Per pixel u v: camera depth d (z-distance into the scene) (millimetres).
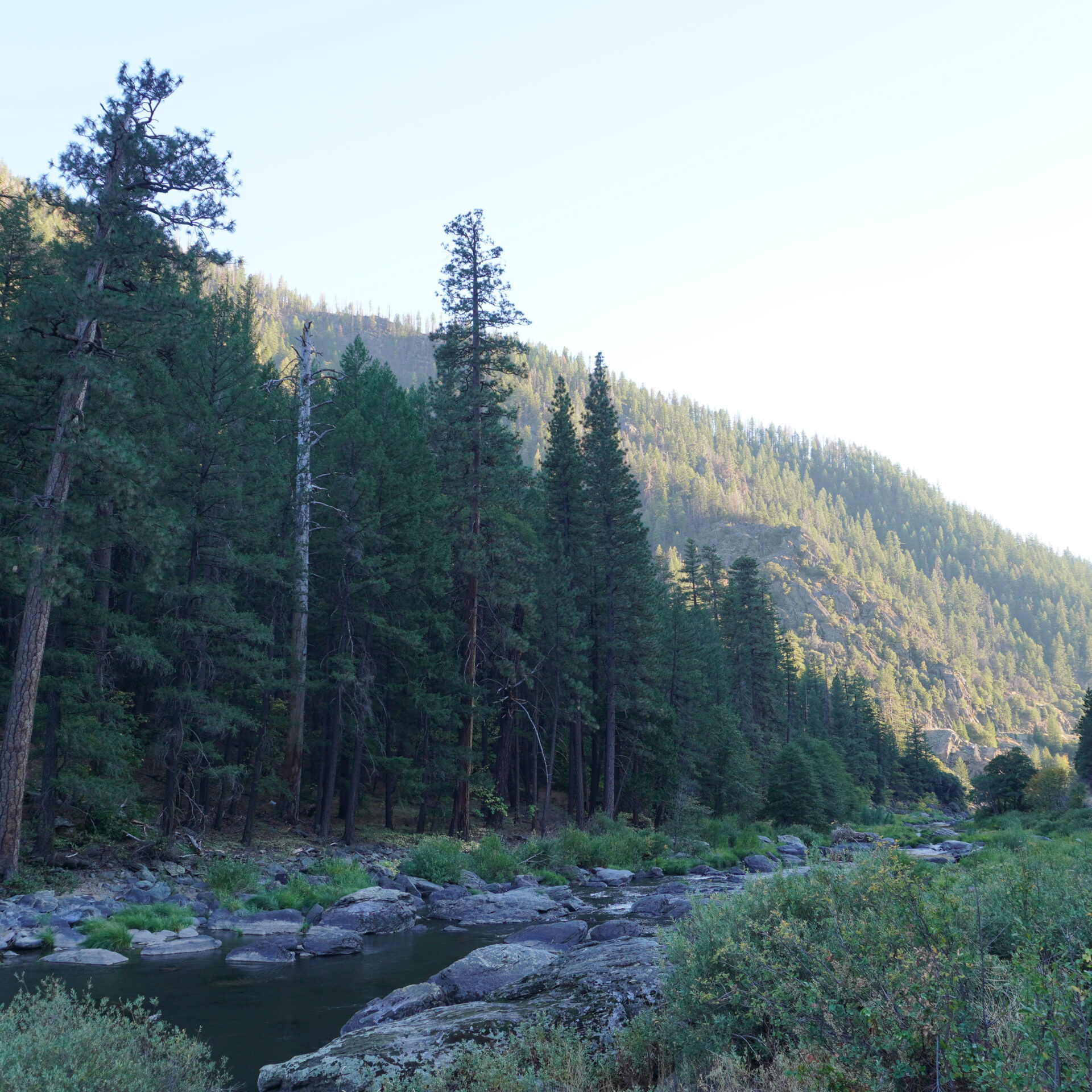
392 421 39125
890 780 128625
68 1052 6383
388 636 33719
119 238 20469
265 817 32219
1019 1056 4391
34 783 23844
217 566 27266
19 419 21328
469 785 34781
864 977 5562
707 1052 6453
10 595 25953
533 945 14906
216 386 25453
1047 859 13148
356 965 15219
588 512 50344
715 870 33031
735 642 81500
